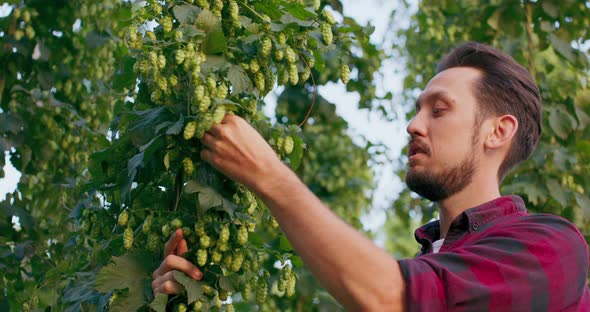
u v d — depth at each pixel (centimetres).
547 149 618
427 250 246
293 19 265
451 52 259
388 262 199
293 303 693
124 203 269
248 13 271
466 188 239
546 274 207
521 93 247
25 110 527
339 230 200
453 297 198
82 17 548
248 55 258
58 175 521
